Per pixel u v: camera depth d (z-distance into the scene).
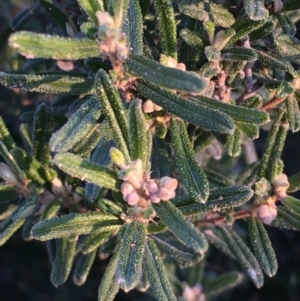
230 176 0.30
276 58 0.21
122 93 0.19
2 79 0.19
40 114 0.21
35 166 0.21
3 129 0.21
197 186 0.18
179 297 0.31
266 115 0.18
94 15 0.17
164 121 0.20
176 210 0.17
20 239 0.49
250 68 0.22
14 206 0.23
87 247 0.20
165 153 0.23
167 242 0.23
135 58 0.17
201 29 0.22
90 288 0.48
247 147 0.33
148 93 0.18
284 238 0.52
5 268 0.51
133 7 0.19
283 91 0.20
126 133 0.18
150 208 0.18
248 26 0.20
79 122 0.17
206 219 0.25
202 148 0.24
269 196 0.22
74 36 0.25
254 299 0.50
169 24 0.19
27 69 0.30
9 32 0.31
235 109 0.19
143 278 0.24
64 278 0.22
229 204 0.19
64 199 0.22
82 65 0.25
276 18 0.23
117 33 0.16
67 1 0.25
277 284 0.51
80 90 0.19
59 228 0.18
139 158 0.17
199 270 0.32
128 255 0.17
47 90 0.19
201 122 0.18
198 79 0.16
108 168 0.17
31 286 0.51
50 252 0.24
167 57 0.19
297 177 0.22
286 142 0.51
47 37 0.16
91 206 0.22
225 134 0.21
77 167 0.17
